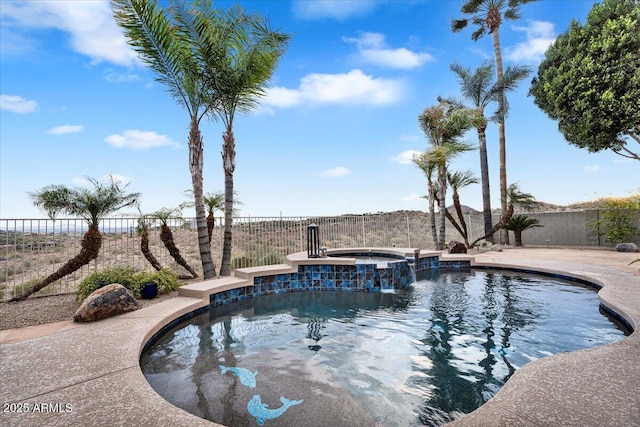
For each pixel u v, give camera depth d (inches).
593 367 100.0
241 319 198.8
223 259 314.3
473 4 653.9
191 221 360.8
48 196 248.5
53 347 129.6
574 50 568.7
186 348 149.8
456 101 636.1
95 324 163.8
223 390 107.2
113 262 321.4
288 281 289.3
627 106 502.6
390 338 158.7
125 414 79.6
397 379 114.5
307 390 106.9
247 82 303.6
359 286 284.5
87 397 88.7
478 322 178.2
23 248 247.3
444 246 503.5
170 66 282.7
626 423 70.5
